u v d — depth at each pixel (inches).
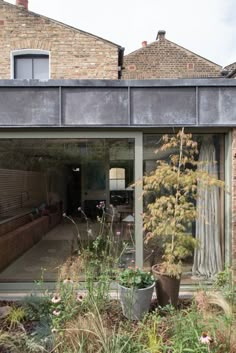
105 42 363.9
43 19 361.4
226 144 183.6
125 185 186.7
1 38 358.0
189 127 174.6
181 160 161.3
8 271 200.1
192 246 164.2
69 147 191.0
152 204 163.8
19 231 227.5
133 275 148.0
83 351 102.3
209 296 130.0
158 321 122.4
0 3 360.2
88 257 176.1
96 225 206.8
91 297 134.8
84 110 172.2
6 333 121.3
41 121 171.8
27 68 367.2
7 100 171.0
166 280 151.6
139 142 177.6
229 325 105.7
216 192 184.9
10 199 222.7
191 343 99.6
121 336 109.3
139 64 505.0
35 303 147.9
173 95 172.9
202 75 502.9
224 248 186.2
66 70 359.9
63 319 119.9
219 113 173.0
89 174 210.8
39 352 113.1
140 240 176.7
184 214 155.2
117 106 172.7
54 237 225.9
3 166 215.0
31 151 198.7
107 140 181.6
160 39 512.1
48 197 234.7
